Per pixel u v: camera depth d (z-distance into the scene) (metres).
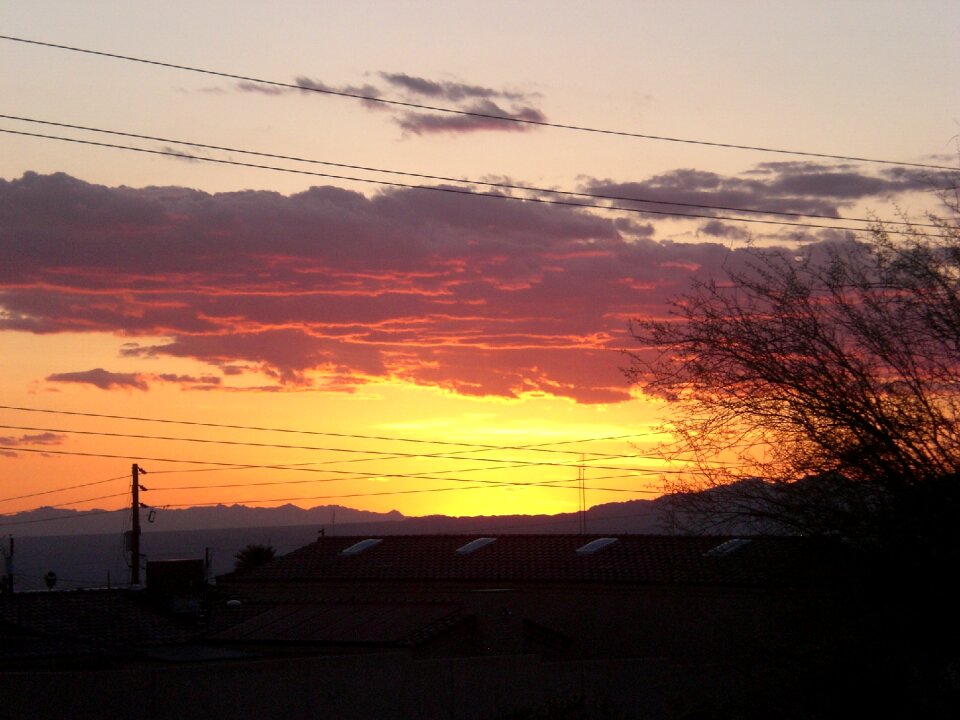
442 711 17.09
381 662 16.45
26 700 13.12
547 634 27.78
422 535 38.97
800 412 15.12
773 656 15.95
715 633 26.52
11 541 57.94
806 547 15.14
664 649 28.05
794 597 15.45
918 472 14.45
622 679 19.86
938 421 14.50
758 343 15.52
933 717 14.55
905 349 14.81
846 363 15.00
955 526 14.13
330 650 22.83
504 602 24.91
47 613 26.95
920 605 14.39
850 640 14.95
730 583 19.25
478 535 37.69
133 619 27.75
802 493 15.03
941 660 14.66
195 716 14.30
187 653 23.72
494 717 17.17
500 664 18.09
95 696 13.55
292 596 34.75
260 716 14.94
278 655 23.42
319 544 39.22
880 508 14.61
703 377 15.88
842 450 14.74
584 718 17.62
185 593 44.97
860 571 14.67
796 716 15.73
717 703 18.08
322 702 15.62
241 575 36.28
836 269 15.40
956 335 14.72
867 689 15.09
